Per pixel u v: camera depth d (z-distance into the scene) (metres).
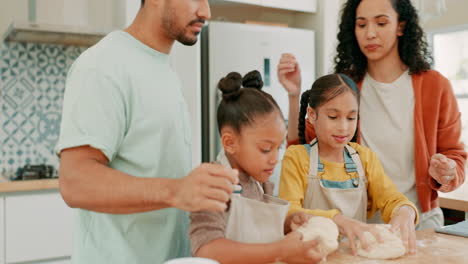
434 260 0.82
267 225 0.82
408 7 1.28
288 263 0.73
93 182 0.62
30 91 2.27
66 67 2.35
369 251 0.84
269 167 0.84
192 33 0.81
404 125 1.31
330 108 1.11
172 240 0.85
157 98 0.81
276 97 2.44
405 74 1.35
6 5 2.11
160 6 0.80
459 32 3.11
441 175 1.19
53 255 1.85
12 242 1.78
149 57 0.84
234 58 2.32
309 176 1.18
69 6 2.08
